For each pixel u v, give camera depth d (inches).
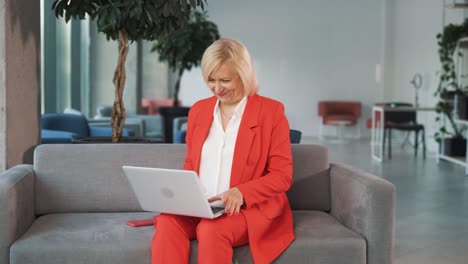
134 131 270.2
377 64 513.7
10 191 91.4
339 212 107.2
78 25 323.3
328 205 113.9
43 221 103.7
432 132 412.2
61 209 111.0
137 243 91.0
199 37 362.9
